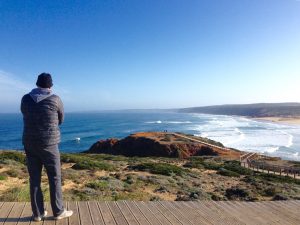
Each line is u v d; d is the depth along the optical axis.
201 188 20.16
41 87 4.56
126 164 32.19
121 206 6.02
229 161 45.62
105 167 25.48
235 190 18.94
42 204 4.81
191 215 5.82
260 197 18.09
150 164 28.28
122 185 17.88
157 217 5.52
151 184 19.53
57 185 4.71
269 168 36.53
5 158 24.36
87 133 120.50
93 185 16.22
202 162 39.81
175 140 64.62
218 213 6.10
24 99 4.47
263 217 6.08
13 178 16.44
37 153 4.48
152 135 70.12
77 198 12.48
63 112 4.63
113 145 64.94
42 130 4.39
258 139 92.19
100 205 5.99
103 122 191.88
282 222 5.85
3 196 8.30
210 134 105.38
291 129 128.12
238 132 112.62
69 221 4.91
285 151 71.12
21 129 142.00
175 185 19.88
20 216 5.02
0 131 131.88
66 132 125.31
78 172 21.50
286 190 20.92
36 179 4.66
